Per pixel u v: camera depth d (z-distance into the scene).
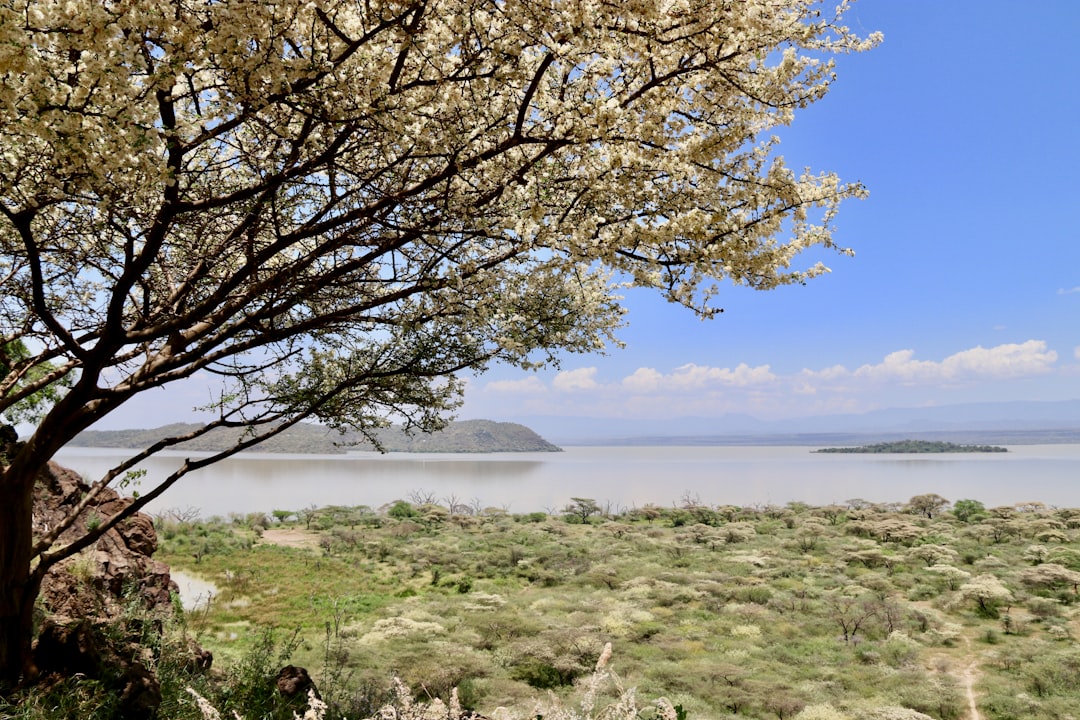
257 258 3.98
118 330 3.89
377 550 40.00
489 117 3.91
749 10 3.06
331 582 30.17
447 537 48.25
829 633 23.12
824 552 40.22
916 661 19.75
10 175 2.82
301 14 3.11
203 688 5.19
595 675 2.46
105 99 2.45
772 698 15.85
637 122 3.27
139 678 4.67
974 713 15.90
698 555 39.25
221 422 5.27
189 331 4.45
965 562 35.53
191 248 4.81
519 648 18.81
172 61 2.58
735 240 3.37
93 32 2.29
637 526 56.25
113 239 3.99
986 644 21.75
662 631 22.81
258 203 3.69
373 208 3.89
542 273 4.55
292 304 4.31
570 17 2.96
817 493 110.50
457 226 4.21
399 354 5.50
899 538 43.06
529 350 5.05
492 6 3.35
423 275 4.55
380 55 3.56
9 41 2.11
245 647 14.92
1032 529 45.44
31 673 4.33
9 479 4.23
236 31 2.61
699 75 3.44
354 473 193.88
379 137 3.71
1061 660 18.58
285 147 4.29
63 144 2.40
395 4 3.04
